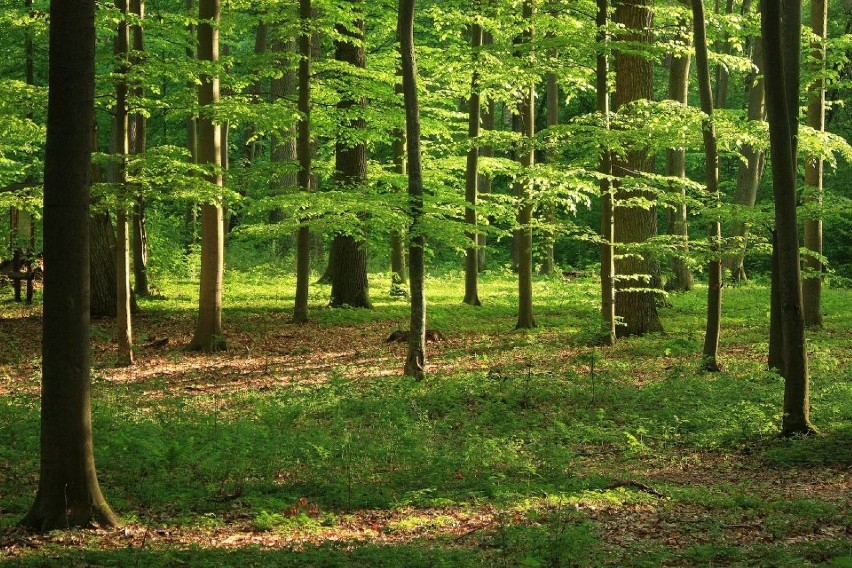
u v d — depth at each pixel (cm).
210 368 1633
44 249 702
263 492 876
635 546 677
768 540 689
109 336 1916
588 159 1664
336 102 2319
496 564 628
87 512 721
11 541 671
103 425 1111
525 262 2081
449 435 1129
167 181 1579
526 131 2175
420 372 1504
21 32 2189
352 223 1959
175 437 1042
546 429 1170
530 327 2088
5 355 1686
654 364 1612
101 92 1641
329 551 661
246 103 1739
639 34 1930
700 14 1460
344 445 1009
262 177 2003
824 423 1137
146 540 694
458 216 2250
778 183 1078
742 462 1009
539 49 1722
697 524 743
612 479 918
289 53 1973
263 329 2022
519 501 828
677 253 1487
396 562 629
